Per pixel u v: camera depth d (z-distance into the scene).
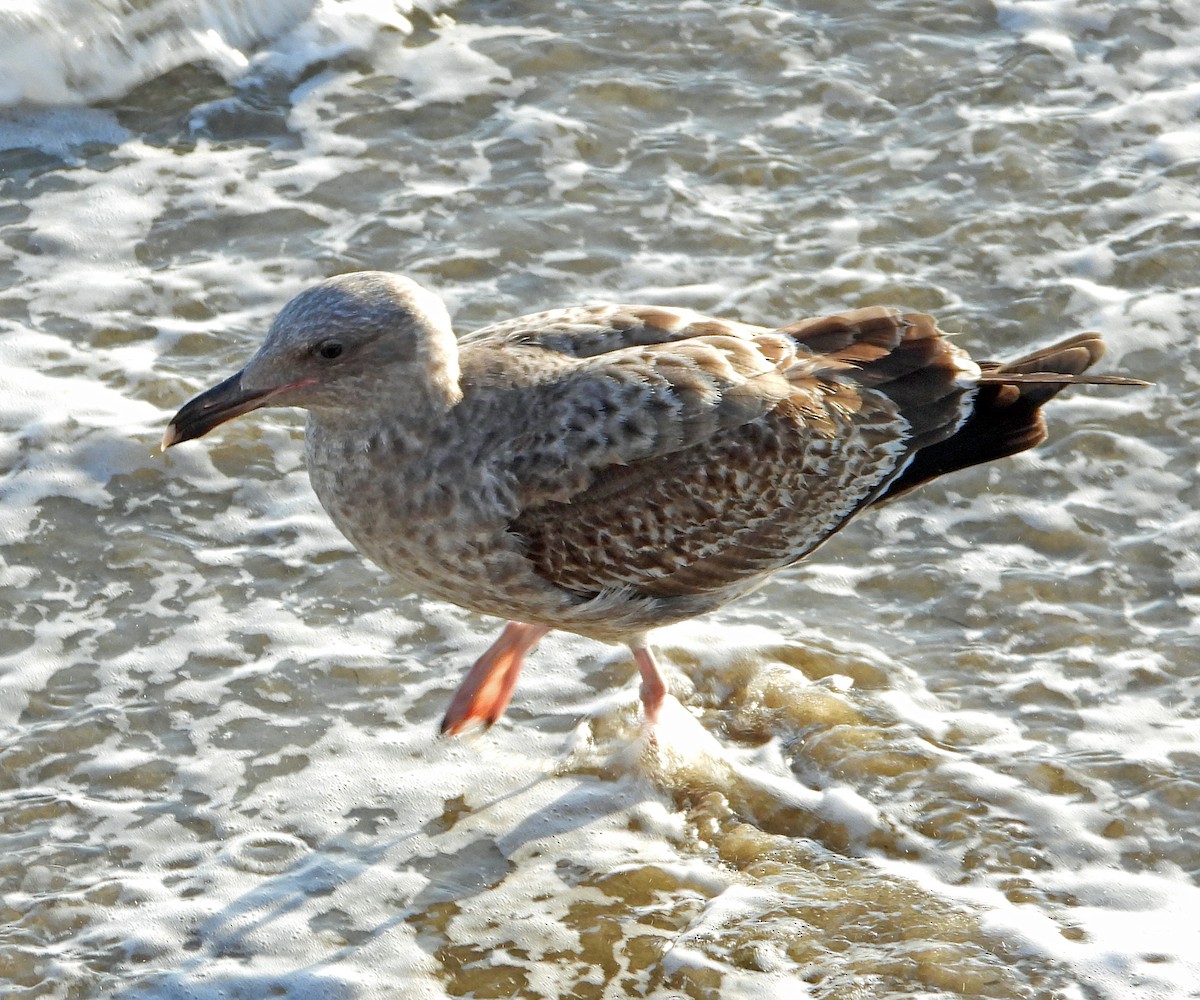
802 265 15.07
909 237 15.41
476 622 12.26
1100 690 11.63
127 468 13.10
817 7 17.94
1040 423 11.33
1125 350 14.30
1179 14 17.86
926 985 9.59
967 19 17.83
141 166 16.03
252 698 11.52
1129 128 16.59
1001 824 10.66
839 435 11.06
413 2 17.67
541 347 10.88
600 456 10.42
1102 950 9.80
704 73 17.17
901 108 16.81
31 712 11.30
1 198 15.62
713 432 10.61
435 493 10.36
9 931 9.90
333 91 16.88
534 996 9.66
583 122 16.55
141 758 11.05
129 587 12.26
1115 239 15.38
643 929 10.07
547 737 11.38
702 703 11.63
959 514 13.03
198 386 13.81
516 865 10.47
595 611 10.98
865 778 10.98
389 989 9.66
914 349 11.36
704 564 11.01
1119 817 10.70
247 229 15.39
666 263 15.10
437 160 16.16
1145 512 12.99
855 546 12.81
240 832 10.61
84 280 14.80
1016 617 12.21
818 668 11.81
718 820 10.79
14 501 12.77
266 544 12.69
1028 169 16.09
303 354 10.07
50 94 16.48
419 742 11.28
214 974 9.73
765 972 9.70
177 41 16.91
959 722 11.39
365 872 10.39
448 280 14.86
